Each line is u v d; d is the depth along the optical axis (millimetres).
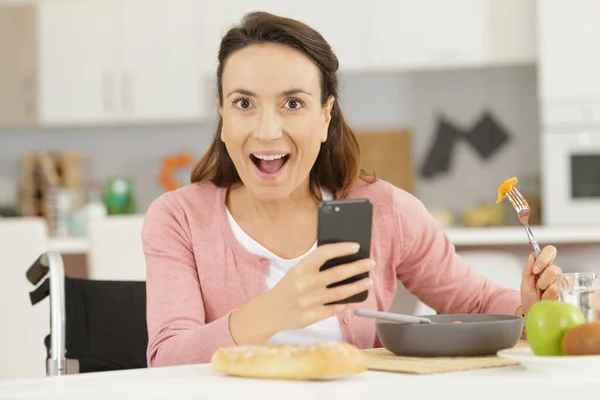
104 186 6098
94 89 5750
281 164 1616
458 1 5434
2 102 5789
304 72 1577
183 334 1474
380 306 1815
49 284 1924
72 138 6129
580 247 4176
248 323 1371
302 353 1111
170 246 1760
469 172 5848
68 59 5762
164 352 1483
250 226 1766
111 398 1024
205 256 1751
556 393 1008
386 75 5938
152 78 5707
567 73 5242
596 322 1177
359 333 1709
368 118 5953
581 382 1036
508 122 5816
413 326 1326
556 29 5242
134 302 2123
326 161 1837
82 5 5742
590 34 5211
